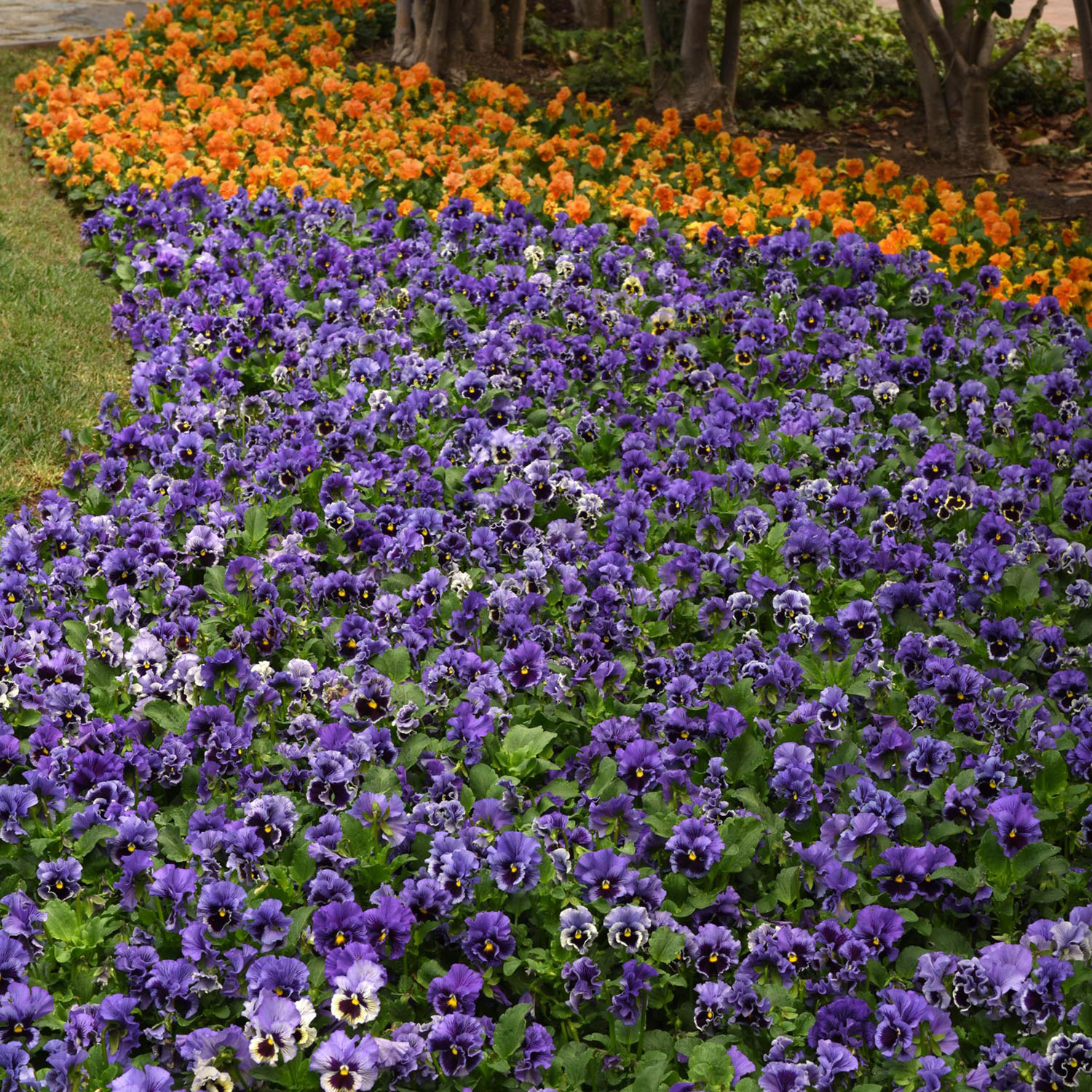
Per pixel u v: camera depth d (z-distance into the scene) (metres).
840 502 5.69
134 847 3.81
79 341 7.78
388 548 5.32
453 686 4.59
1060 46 15.39
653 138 11.16
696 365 7.23
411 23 14.39
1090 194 11.49
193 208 9.41
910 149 12.62
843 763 4.19
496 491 5.84
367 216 9.28
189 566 5.45
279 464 5.87
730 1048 3.33
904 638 4.76
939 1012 3.28
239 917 3.56
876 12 16.06
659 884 3.67
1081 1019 3.34
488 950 3.54
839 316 7.69
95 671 4.75
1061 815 4.14
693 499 5.80
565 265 8.30
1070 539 5.76
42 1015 3.36
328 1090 3.13
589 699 4.56
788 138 13.04
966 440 6.64
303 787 4.20
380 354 7.23
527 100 12.41
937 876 3.72
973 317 7.89
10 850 3.88
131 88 12.53
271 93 12.12
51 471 6.46
